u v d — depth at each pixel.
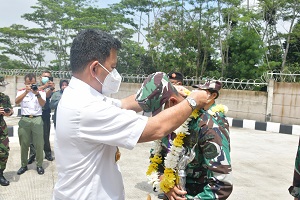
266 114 10.77
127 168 5.83
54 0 27.56
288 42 19.97
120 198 1.70
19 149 7.11
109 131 1.50
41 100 5.25
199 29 18.97
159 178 2.17
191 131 2.01
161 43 20.27
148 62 21.58
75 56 1.59
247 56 17.45
